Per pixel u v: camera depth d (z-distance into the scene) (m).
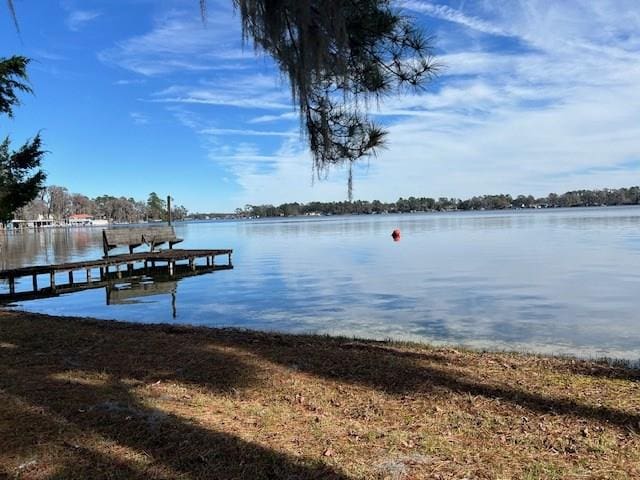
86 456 3.40
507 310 11.70
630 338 8.95
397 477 3.15
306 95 4.89
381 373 5.35
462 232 46.78
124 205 162.00
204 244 40.50
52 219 141.38
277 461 3.35
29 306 13.68
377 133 5.62
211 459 3.37
